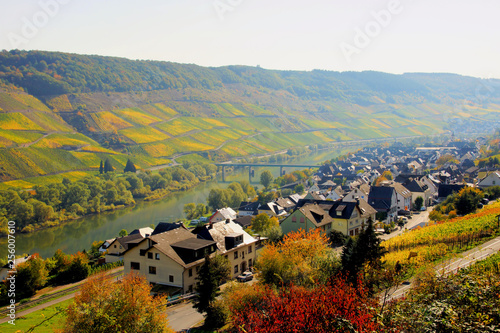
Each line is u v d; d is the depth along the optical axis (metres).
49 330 52.78
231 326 44.41
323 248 61.16
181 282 62.16
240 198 181.12
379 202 113.56
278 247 63.59
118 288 39.59
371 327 24.69
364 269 45.97
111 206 190.38
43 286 80.06
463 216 100.56
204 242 67.88
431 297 31.67
